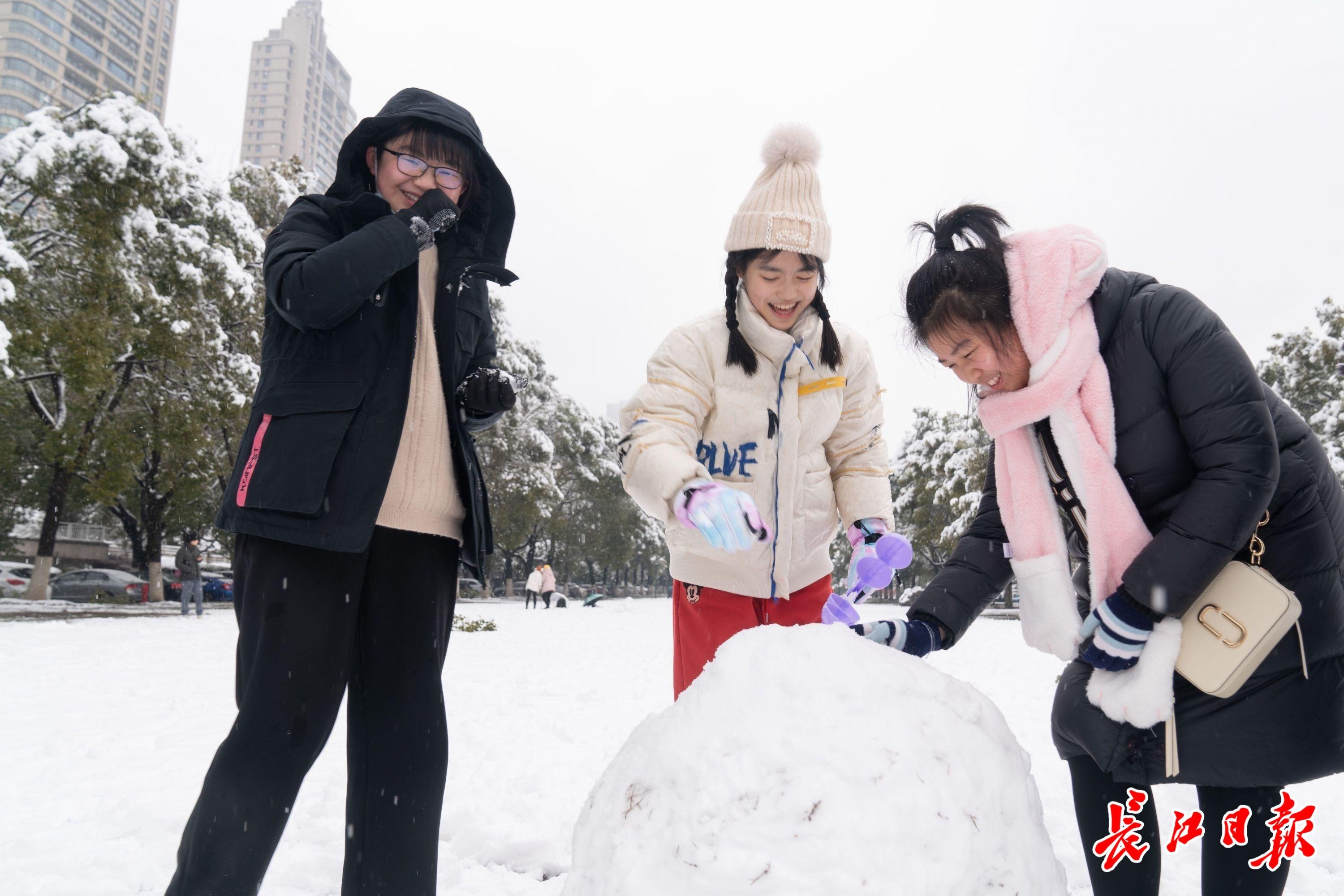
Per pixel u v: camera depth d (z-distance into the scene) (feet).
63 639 37.11
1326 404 89.25
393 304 6.86
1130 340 6.12
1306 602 5.91
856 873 3.42
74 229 54.49
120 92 58.95
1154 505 6.26
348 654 6.33
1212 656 5.69
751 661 4.22
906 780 3.67
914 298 6.47
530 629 53.83
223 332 66.44
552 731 16.49
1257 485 5.59
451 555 7.36
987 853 3.71
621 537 155.22
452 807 10.77
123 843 9.33
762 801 3.62
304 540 6.03
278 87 488.02
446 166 7.17
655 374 7.90
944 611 6.77
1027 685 24.45
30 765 13.32
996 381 6.55
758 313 8.03
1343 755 5.84
